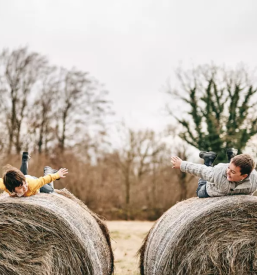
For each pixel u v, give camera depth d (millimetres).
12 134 27375
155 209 22250
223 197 4828
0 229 4578
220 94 23438
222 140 21781
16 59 29391
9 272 4523
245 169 4555
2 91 28688
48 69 30500
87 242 4867
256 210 4473
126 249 10609
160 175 22922
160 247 4988
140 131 23625
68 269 4605
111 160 23688
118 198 22656
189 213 4809
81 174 22203
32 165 20875
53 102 30281
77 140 28859
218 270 4438
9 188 4934
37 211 4629
